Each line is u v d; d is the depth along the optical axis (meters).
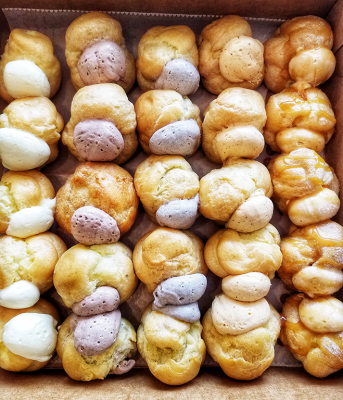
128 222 0.19
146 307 0.20
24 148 0.18
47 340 0.18
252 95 0.20
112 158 0.19
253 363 0.18
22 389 0.17
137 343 0.19
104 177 0.18
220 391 0.17
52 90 0.21
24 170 0.20
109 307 0.18
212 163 0.22
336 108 0.21
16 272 0.18
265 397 0.17
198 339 0.18
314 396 0.17
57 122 0.20
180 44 0.19
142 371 0.20
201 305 0.21
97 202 0.18
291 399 0.17
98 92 0.18
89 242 0.19
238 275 0.18
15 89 0.19
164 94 0.19
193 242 0.19
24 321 0.18
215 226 0.21
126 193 0.19
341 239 0.19
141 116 0.19
